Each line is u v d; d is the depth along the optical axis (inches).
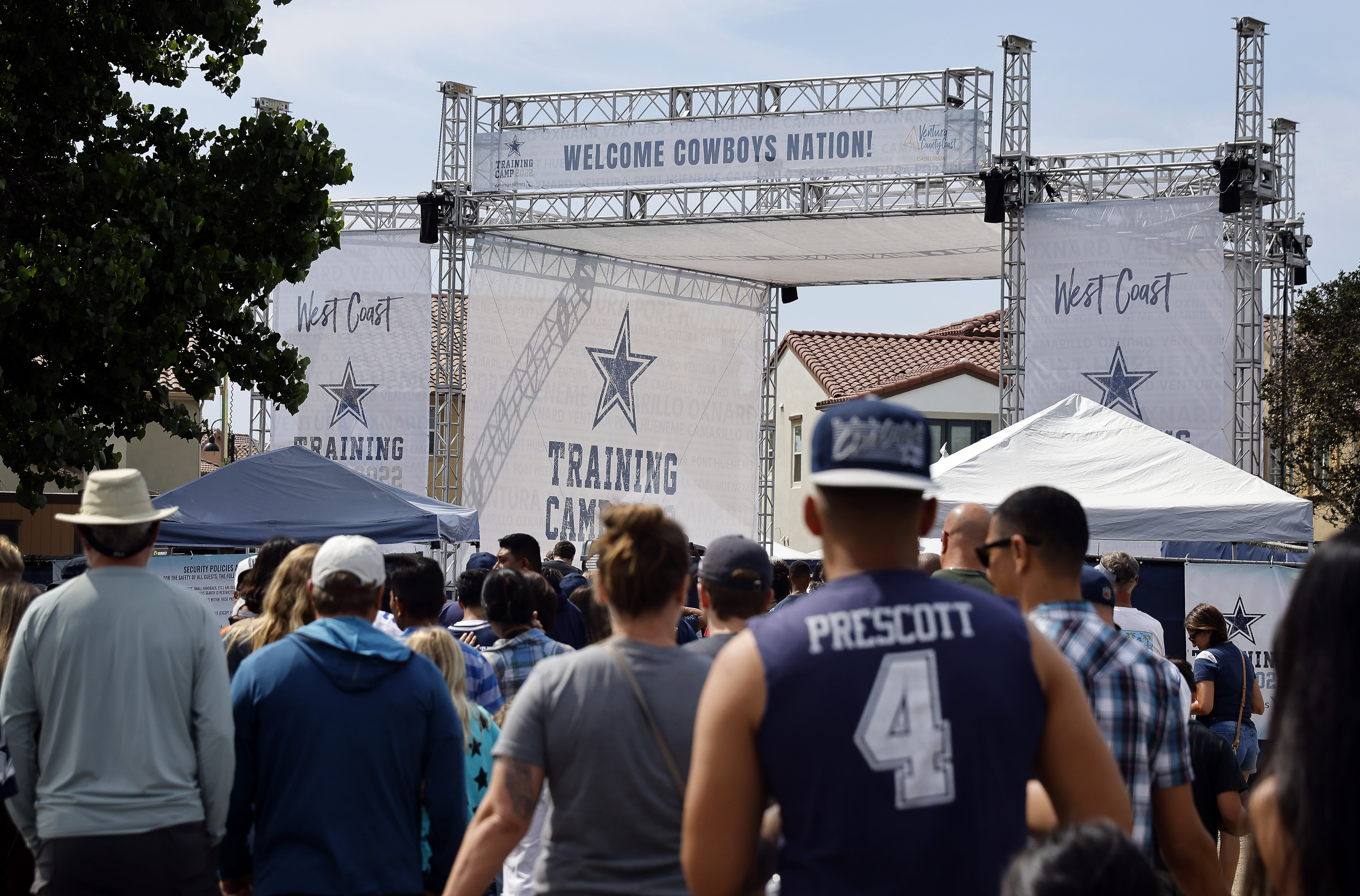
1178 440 394.9
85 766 146.6
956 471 386.3
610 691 122.9
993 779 79.1
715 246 794.2
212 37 504.4
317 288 770.8
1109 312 676.1
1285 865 79.8
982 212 701.3
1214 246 659.4
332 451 767.1
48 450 426.3
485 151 743.1
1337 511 818.2
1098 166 682.8
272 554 225.1
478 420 760.3
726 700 81.4
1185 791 125.6
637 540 126.6
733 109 711.7
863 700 79.0
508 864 190.7
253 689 147.5
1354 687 78.1
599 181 727.7
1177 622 375.2
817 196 725.3
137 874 145.0
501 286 770.8
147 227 466.3
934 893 77.0
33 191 470.6
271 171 490.6
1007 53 685.3
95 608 150.6
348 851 140.9
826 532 86.6
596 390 813.2
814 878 78.2
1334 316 815.1
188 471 1068.5
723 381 883.4
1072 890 59.4
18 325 429.1
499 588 215.6
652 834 121.0
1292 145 745.6
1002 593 133.1
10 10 466.3
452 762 149.9
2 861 175.6
